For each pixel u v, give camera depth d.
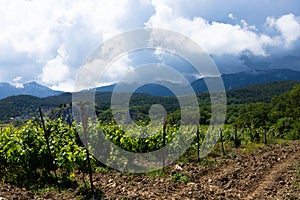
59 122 12.64
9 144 9.89
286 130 34.75
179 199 7.78
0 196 7.98
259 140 21.89
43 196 8.23
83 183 9.41
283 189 8.61
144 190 8.64
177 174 10.00
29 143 10.20
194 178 10.23
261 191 8.66
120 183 9.48
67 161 9.62
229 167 11.91
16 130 11.52
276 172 10.58
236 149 17.33
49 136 11.55
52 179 9.62
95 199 7.95
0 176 9.99
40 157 10.01
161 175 10.51
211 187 9.00
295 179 9.45
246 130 22.83
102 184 9.37
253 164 12.10
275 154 14.55
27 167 9.91
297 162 12.30
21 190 8.80
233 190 8.84
